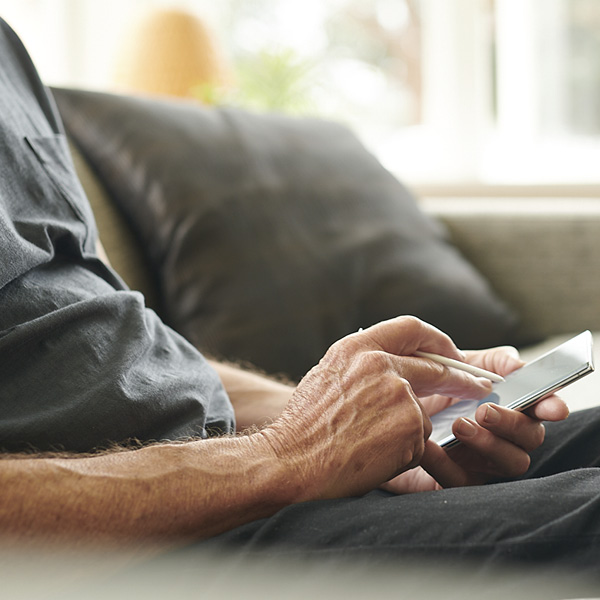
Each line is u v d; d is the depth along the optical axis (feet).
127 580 1.61
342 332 3.96
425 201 6.91
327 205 4.31
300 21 7.65
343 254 4.16
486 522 1.54
